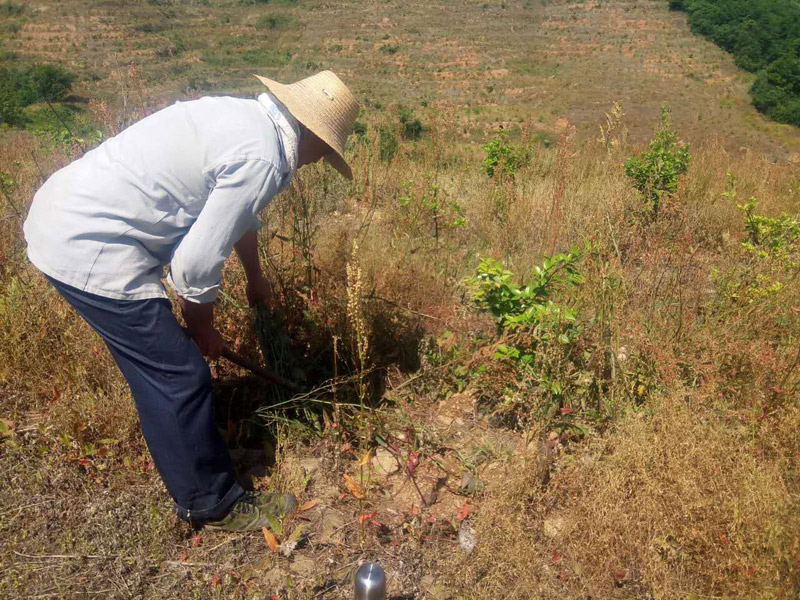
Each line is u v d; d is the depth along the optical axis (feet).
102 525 8.11
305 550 8.21
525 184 21.13
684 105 414.62
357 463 9.79
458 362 11.59
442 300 13.39
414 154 23.52
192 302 7.82
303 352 11.53
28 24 488.44
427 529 8.58
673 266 13.44
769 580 6.96
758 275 12.82
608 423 9.89
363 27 552.41
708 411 9.37
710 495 8.00
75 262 7.34
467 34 540.93
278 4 607.78
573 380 10.64
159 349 7.70
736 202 19.38
